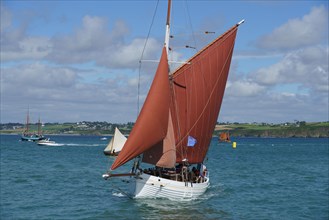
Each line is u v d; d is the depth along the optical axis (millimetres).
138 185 35719
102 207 34781
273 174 64750
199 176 39500
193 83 39188
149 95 33906
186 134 39375
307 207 36969
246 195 42781
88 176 58031
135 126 33375
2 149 143000
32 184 49156
